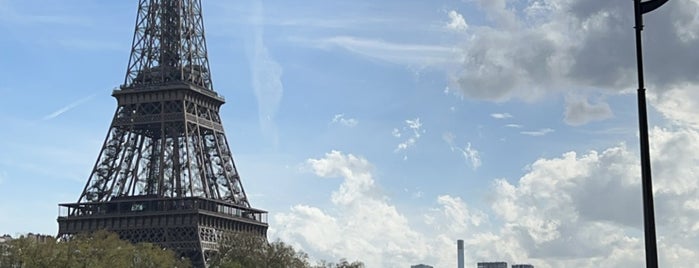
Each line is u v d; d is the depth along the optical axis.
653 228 60.06
